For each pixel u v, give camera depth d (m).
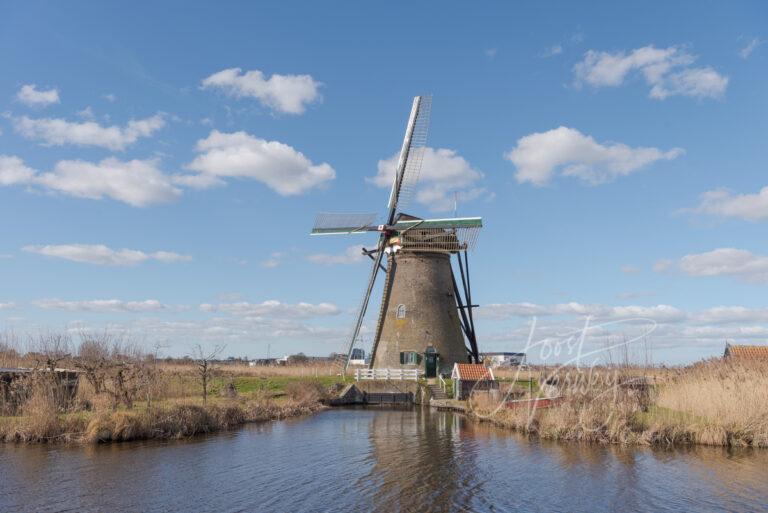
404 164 50.66
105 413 25.72
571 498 17.25
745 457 22.22
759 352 35.75
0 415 26.95
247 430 29.45
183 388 37.06
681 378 31.75
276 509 16.08
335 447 24.75
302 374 51.84
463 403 39.72
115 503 16.38
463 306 49.81
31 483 18.12
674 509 16.27
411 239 48.78
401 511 16.05
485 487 18.36
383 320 49.56
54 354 31.59
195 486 18.19
